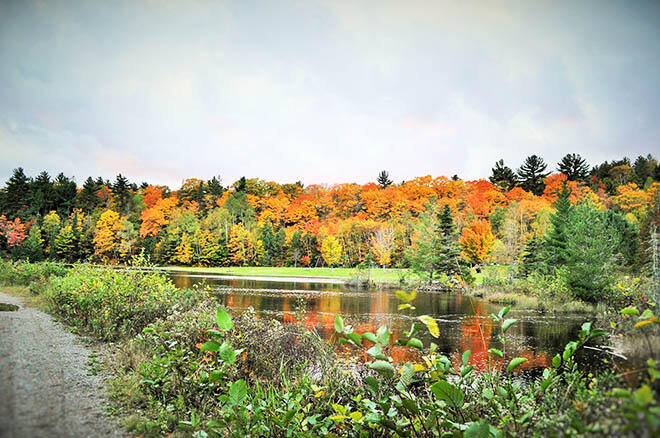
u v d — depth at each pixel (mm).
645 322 3180
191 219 85250
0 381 4449
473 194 82500
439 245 43438
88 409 4129
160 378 4977
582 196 58750
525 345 12961
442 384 3545
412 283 42500
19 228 50906
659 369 2711
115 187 97625
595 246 24109
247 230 78562
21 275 18922
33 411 3709
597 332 3951
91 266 12516
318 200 99562
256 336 6555
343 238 70375
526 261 39375
